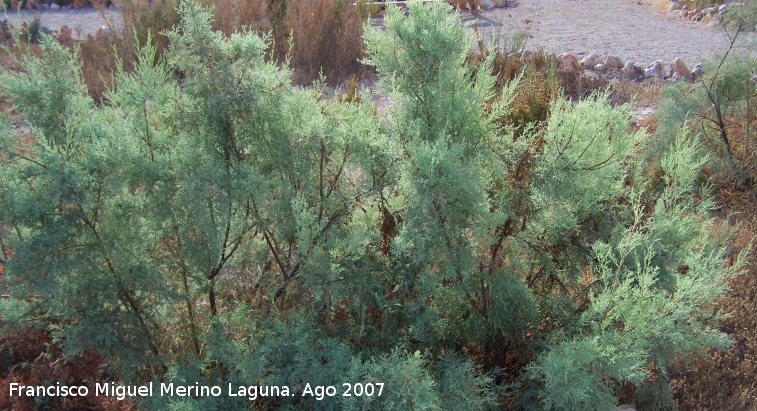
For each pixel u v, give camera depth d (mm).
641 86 8438
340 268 3061
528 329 3508
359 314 3287
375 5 11266
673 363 3584
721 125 6164
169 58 3061
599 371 2887
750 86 6391
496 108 3420
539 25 12523
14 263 2594
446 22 3178
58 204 2637
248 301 3494
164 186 2938
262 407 3141
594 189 3322
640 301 2949
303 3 9469
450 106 3143
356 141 3191
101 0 13281
